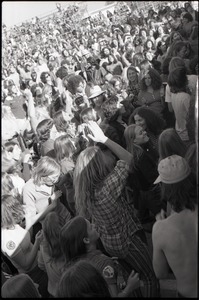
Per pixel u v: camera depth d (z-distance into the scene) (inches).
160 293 128.1
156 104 216.2
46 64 288.5
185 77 176.7
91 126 152.6
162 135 138.3
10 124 212.5
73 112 222.8
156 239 95.7
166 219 96.3
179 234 92.5
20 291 104.2
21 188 165.6
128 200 157.2
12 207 130.0
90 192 121.2
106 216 121.6
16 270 140.8
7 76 265.9
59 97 231.8
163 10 319.9
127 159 147.6
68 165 160.1
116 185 121.6
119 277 133.8
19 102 237.0
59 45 299.0
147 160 147.0
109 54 297.4
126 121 196.7
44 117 232.7
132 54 299.0
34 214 150.1
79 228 111.0
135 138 150.6
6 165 161.5
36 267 136.2
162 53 295.6
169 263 94.9
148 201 146.3
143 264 122.4
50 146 187.8
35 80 267.9
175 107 178.2
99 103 215.3
